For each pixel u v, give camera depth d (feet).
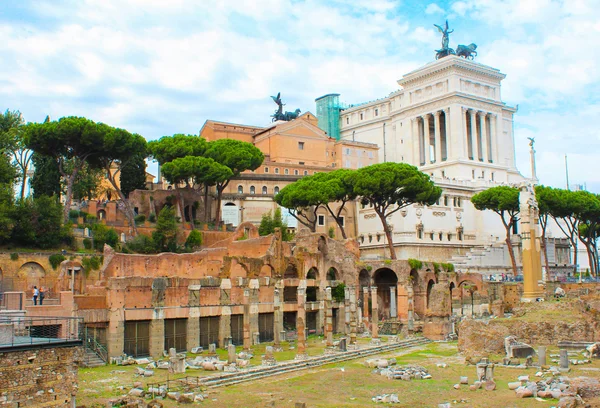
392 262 368.89
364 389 184.24
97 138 345.92
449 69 615.98
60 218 325.01
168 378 188.24
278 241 320.91
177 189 409.28
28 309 208.64
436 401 165.27
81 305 227.81
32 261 300.20
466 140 607.78
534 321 249.96
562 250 532.73
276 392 180.04
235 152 439.22
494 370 205.77
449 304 319.47
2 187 324.80
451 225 520.01
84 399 157.69
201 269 307.99
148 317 242.37
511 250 444.55
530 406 153.89
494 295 379.14
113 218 408.46
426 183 409.49
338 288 349.61
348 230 522.88
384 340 298.76
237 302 286.87
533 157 416.46
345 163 629.10
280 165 546.67
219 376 196.75
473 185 553.23
